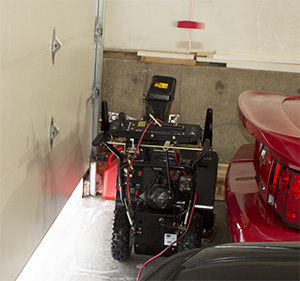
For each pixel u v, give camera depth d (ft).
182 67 19.36
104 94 19.93
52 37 11.21
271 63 19.47
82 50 14.47
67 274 12.19
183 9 20.29
